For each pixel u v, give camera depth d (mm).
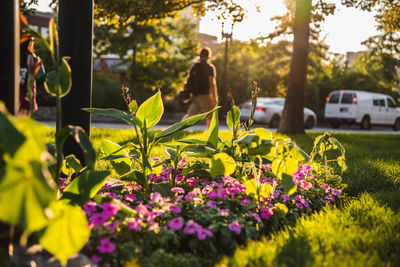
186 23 24109
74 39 3750
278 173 3250
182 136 10094
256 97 3938
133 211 2566
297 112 14180
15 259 2246
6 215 1593
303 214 3535
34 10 4297
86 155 2500
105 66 30016
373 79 33156
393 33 20406
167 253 2547
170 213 2781
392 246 2779
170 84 23844
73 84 3781
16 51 2119
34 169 1646
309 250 2445
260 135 3076
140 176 3461
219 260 2520
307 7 13523
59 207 1922
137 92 22109
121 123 19266
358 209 3631
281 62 29250
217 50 28109
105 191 3457
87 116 3865
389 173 5766
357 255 2387
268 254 2350
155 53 23984
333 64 26984
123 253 2248
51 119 18734
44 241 1902
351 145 10648
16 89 2127
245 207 2967
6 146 1637
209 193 3053
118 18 13062
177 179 3818
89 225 2379
